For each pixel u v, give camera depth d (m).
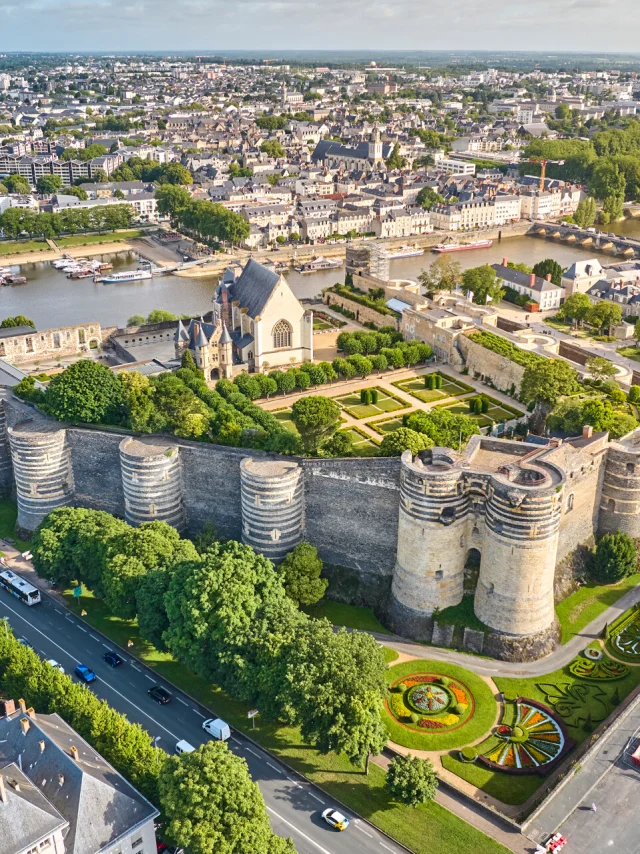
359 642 158.88
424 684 170.62
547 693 168.25
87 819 120.81
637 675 172.88
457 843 135.12
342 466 194.25
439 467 179.50
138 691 170.38
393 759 146.25
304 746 156.88
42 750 128.50
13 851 114.56
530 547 169.25
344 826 138.50
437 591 181.88
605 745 150.62
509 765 151.12
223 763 130.00
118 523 198.88
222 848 119.75
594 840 133.50
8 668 157.75
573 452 192.00
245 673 157.25
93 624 191.88
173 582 172.75
